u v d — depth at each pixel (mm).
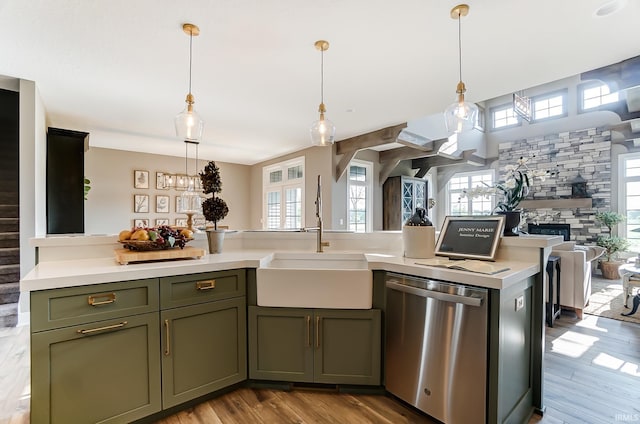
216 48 2627
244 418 1791
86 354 1514
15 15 2164
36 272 1550
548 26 2307
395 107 4176
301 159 6809
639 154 6387
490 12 2143
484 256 1955
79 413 1495
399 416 1814
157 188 7203
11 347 2756
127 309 1620
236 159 7961
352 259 2414
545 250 1872
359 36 2453
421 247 2115
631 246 6469
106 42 2531
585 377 2295
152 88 3486
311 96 3758
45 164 4172
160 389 1723
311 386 2088
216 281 1928
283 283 2012
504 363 1549
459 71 3074
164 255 1906
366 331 1987
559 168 7336
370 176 6926
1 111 4355
